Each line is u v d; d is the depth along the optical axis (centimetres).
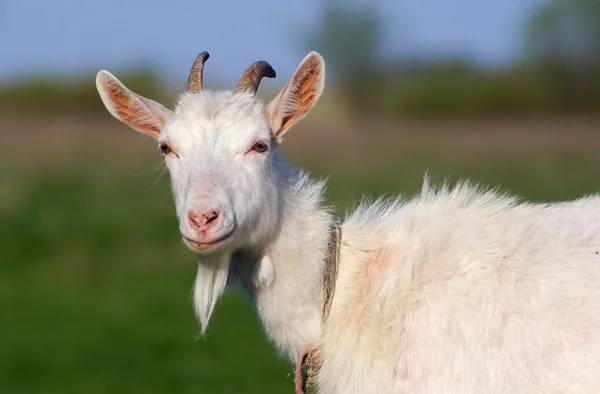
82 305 1730
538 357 634
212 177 662
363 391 668
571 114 6203
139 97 738
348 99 6519
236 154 680
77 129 4959
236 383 1276
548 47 6241
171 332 1533
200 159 675
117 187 3052
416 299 666
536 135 4578
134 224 2395
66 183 3122
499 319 644
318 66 714
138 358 1391
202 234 646
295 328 694
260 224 680
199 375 1310
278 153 727
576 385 627
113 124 5303
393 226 712
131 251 2142
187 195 660
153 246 2184
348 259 700
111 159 3722
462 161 3416
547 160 3419
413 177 2884
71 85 6372
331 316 689
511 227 689
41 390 1259
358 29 6456
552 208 713
